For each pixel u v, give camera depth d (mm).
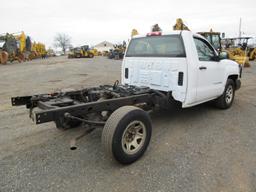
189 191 2781
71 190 2797
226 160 3492
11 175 3096
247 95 7996
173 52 4641
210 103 6332
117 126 3135
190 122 5164
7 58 27516
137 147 3469
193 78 4598
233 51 22266
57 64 25766
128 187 2855
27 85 10477
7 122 5152
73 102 3686
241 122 5160
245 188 2838
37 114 2930
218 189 2816
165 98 4559
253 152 3748
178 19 13727
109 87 4930
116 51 40656
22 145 3988
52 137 4324
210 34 17766
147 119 3533
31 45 41250
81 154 3676
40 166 3320
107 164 3387
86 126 4523
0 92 8758
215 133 4539
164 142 4121
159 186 2873
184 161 3465
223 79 5754
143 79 5250
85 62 29391
